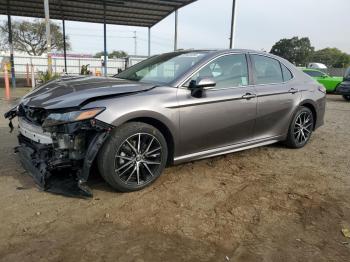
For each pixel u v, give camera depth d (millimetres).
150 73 4531
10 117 4473
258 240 2906
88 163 3336
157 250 2707
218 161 4922
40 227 2982
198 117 4102
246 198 3705
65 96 3557
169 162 4109
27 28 52188
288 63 5645
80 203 3443
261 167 4746
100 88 3723
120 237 2871
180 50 5070
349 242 2920
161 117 3758
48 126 3344
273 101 5020
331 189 4043
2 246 2695
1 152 4953
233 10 14594
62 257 2580
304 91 5586
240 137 4711
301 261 2643
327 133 7234
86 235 2887
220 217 3270
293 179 4324
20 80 25938
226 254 2695
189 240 2863
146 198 3609
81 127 3264
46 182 3564
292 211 3449
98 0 18312
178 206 3457
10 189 3703
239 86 4633
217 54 4492
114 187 3611
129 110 3508
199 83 3902
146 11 20328
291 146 5664
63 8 20109
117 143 3486
